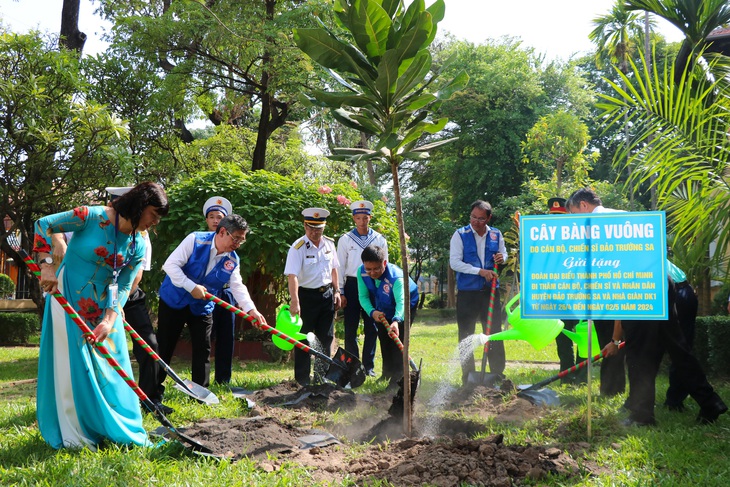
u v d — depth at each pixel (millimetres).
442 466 3943
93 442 4605
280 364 10609
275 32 18109
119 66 18219
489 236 7809
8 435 5012
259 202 10539
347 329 8836
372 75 4273
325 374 7406
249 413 5902
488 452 4145
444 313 29375
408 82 4176
